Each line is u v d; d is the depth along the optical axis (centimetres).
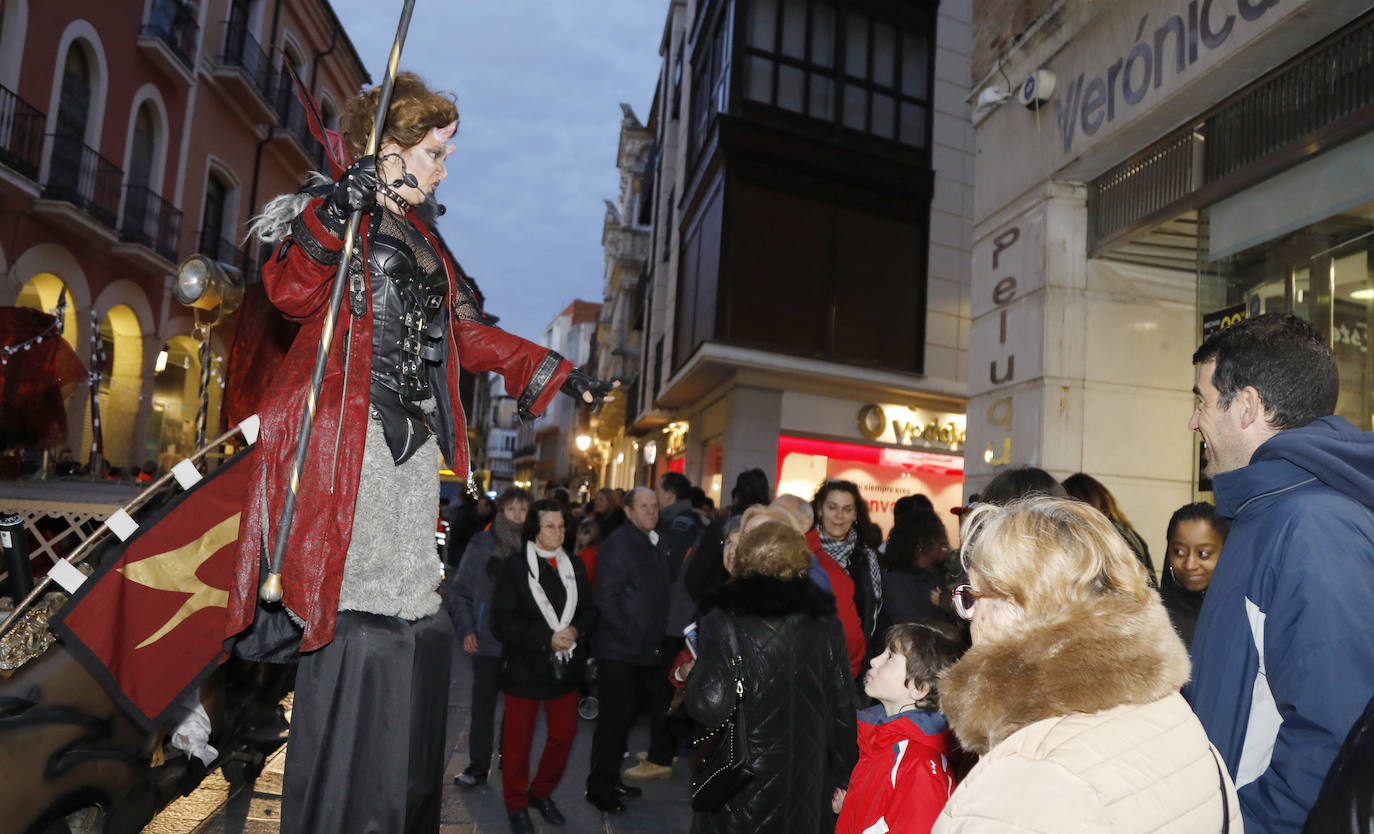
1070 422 619
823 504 470
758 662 312
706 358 1354
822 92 1442
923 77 1525
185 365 1741
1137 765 115
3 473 467
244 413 398
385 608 194
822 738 318
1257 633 169
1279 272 482
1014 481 341
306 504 179
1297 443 174
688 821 506
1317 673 150
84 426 1395
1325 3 411
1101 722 120
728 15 1424
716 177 1433
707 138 1484
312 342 193
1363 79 425
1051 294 630
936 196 1520
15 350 476
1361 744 117
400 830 184
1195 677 183
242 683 292
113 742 225
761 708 311
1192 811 115
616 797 522
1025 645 128
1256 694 168
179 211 1655
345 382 187
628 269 3102
